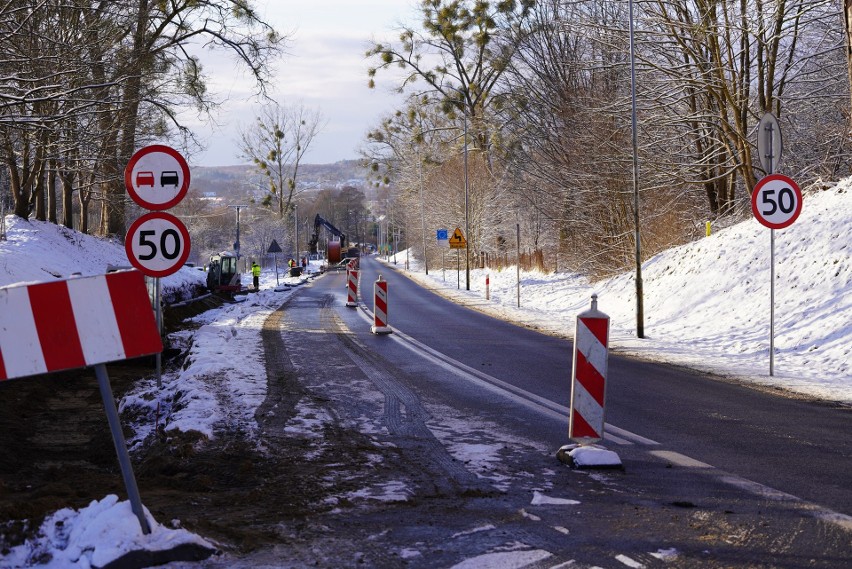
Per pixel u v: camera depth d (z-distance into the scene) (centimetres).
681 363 1535
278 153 9869
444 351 1733
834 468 758
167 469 765
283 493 673
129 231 1052
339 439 891
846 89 2827
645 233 3456
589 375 789
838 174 2839
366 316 2706
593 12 3744
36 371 451
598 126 3497
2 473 836
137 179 1045
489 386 1273
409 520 594
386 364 1522
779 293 1898
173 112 2720
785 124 2969
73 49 1898
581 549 527
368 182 9262
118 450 489
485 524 583
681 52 2905
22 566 463
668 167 3077
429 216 8181
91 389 1494
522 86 4869
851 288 1695
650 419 1007
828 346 1518
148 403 1192
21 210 3094
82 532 482
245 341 1864
